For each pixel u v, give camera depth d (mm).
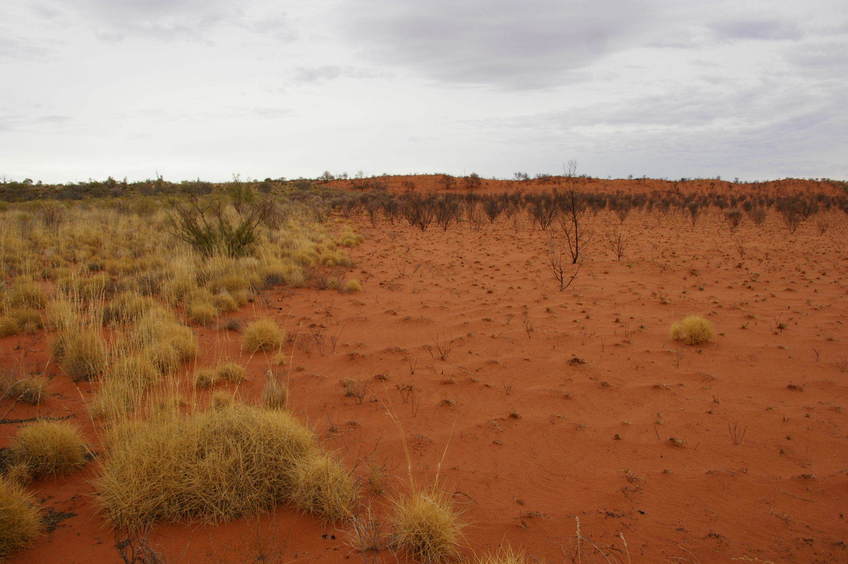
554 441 4336
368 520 3072
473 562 2791
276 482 3291
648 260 14719
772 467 3922
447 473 3779
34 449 3490
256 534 2955
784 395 5355
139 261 11711
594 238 20891
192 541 2879
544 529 3115
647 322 8227
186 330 6570
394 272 12820
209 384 5332
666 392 5402
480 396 5277
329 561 2750
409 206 30875
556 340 7234
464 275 12492
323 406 4938
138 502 3018
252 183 53625
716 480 3711
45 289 8844
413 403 5055
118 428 3852
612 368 6137
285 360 6254
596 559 2836
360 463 3861
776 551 2941
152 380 5141
